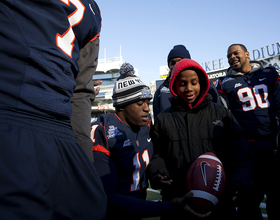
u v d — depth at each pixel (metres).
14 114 0.57
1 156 0.50
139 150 1.57
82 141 0.95
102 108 29.58
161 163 1.54
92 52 1.06
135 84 1.56
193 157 1.46
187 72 1.47
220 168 1.31
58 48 0.70
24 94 0.58
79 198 0.73
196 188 1.25
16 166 0.51
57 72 0.69
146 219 2.72
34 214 0.53
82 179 0.74
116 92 1.59
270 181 1.83
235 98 2.65
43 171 0.59
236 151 1.45
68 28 0.76
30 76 0.60
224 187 1.30
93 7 1.03
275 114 2.43
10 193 0.48
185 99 1.54
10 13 0.60
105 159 1.34
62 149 0.70
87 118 1.01
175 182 1.49
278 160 1.70
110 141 1.44
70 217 0.70
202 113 1.54
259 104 2.47
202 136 1.48
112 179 1.29
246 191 1.27
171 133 1.56
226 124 1.51
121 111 1.61
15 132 0.55
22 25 0.61
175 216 1.38
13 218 0.48
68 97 0.78
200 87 1.58
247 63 2.68
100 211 0.78
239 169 1.35
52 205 0.63
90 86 1.07
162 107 2.61
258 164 2.29
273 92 2.46
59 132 0.70
